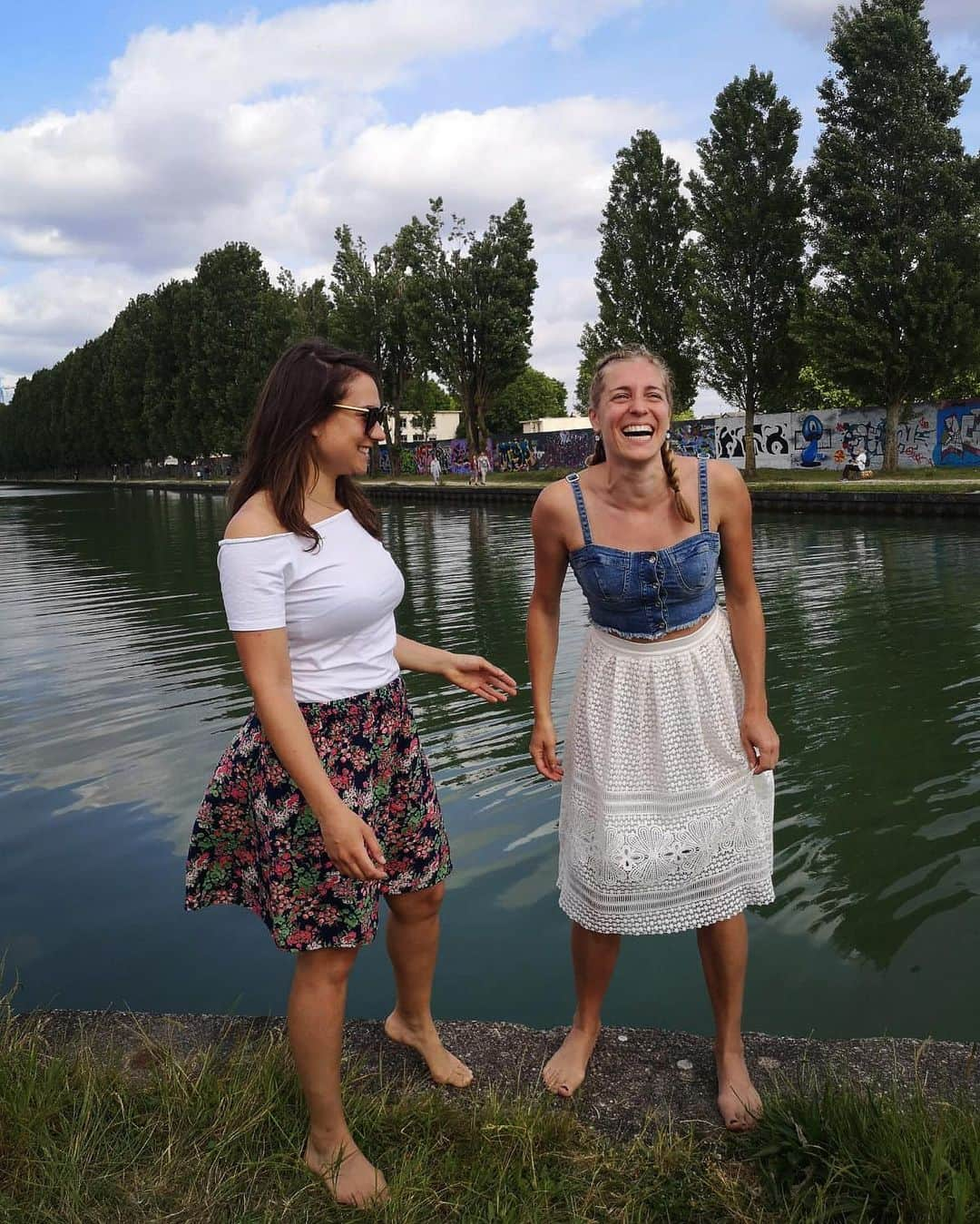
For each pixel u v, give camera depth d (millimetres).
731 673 2240
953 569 12516
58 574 17391
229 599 1860
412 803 2109
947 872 4191
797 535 17719
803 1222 1783
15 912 4281
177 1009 3465
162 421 67312
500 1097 2246
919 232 25359
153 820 5289
